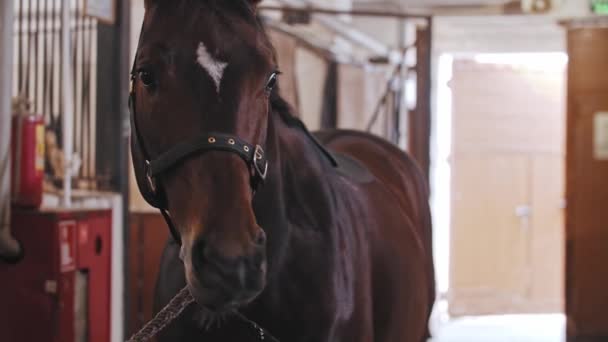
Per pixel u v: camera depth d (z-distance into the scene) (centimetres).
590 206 614
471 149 830
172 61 146
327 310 175
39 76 365
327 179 191
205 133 144
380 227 217
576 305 617
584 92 613
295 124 191
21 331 259
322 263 176
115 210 346
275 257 168
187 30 147
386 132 616
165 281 186
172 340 178
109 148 353
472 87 830
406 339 227
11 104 254
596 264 614
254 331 170
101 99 354
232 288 135
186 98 145
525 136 830
